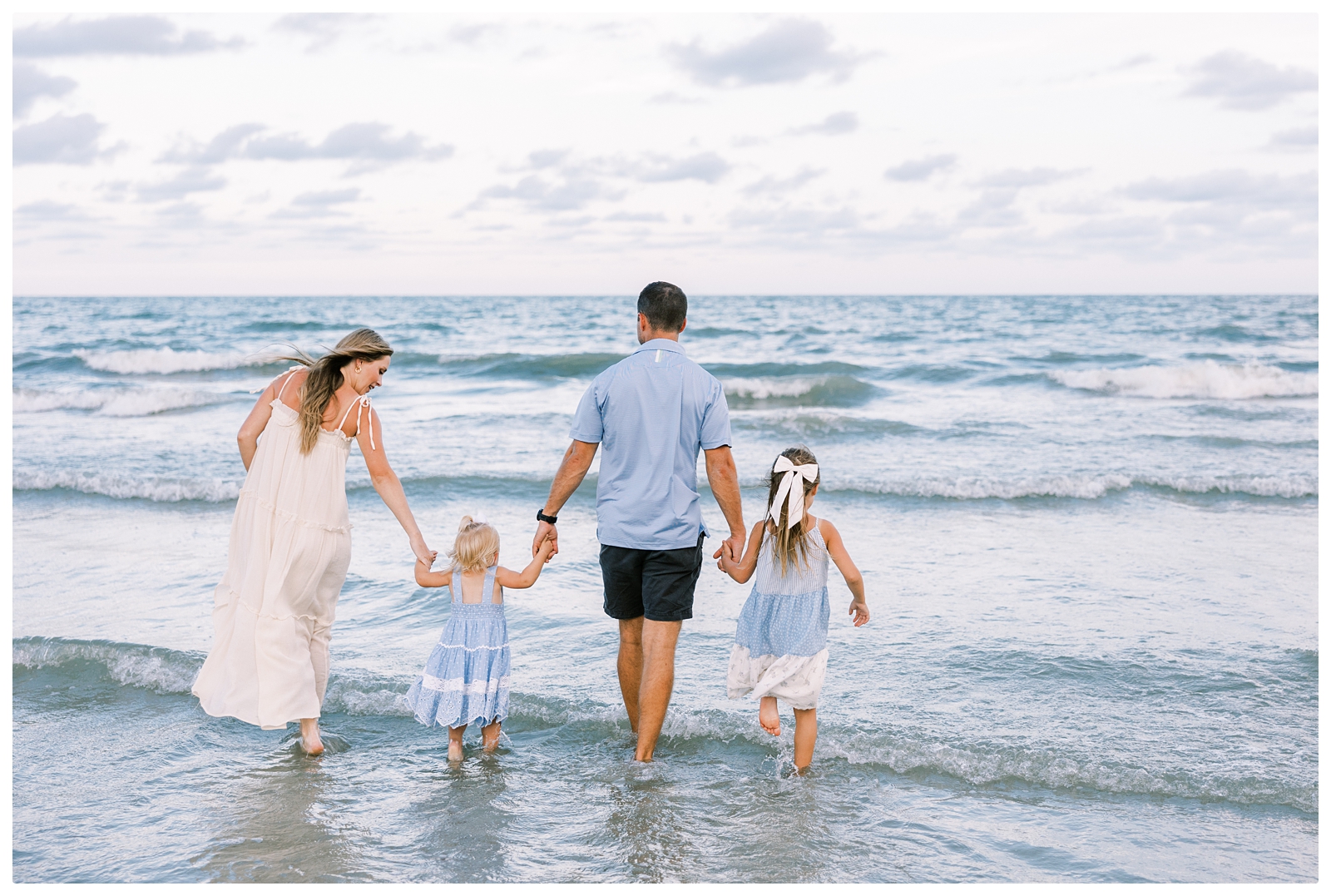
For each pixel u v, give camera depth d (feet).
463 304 280.72
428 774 12.03
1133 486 31.07
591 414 12.50
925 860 9.86
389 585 20.11
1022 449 37.99
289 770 12.09
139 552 22.89
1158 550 23.40
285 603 12.44
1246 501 29.25
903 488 30.22
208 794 11.38
